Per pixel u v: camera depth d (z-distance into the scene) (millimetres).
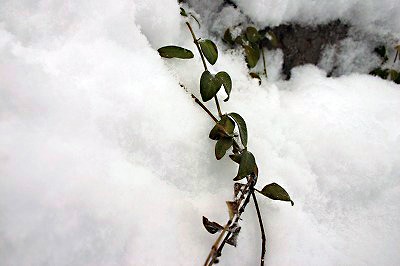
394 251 391
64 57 334
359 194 420
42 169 282
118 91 339
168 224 316
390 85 538
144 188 320
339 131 438
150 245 302
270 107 459
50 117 305
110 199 298
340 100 480
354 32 566
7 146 279
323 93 491
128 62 359
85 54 342
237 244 341
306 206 401
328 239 383
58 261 268
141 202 312
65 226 276
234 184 357
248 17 501
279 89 531
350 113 463
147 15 388
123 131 331
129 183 314
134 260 293
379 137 447
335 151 428
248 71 488
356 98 491
